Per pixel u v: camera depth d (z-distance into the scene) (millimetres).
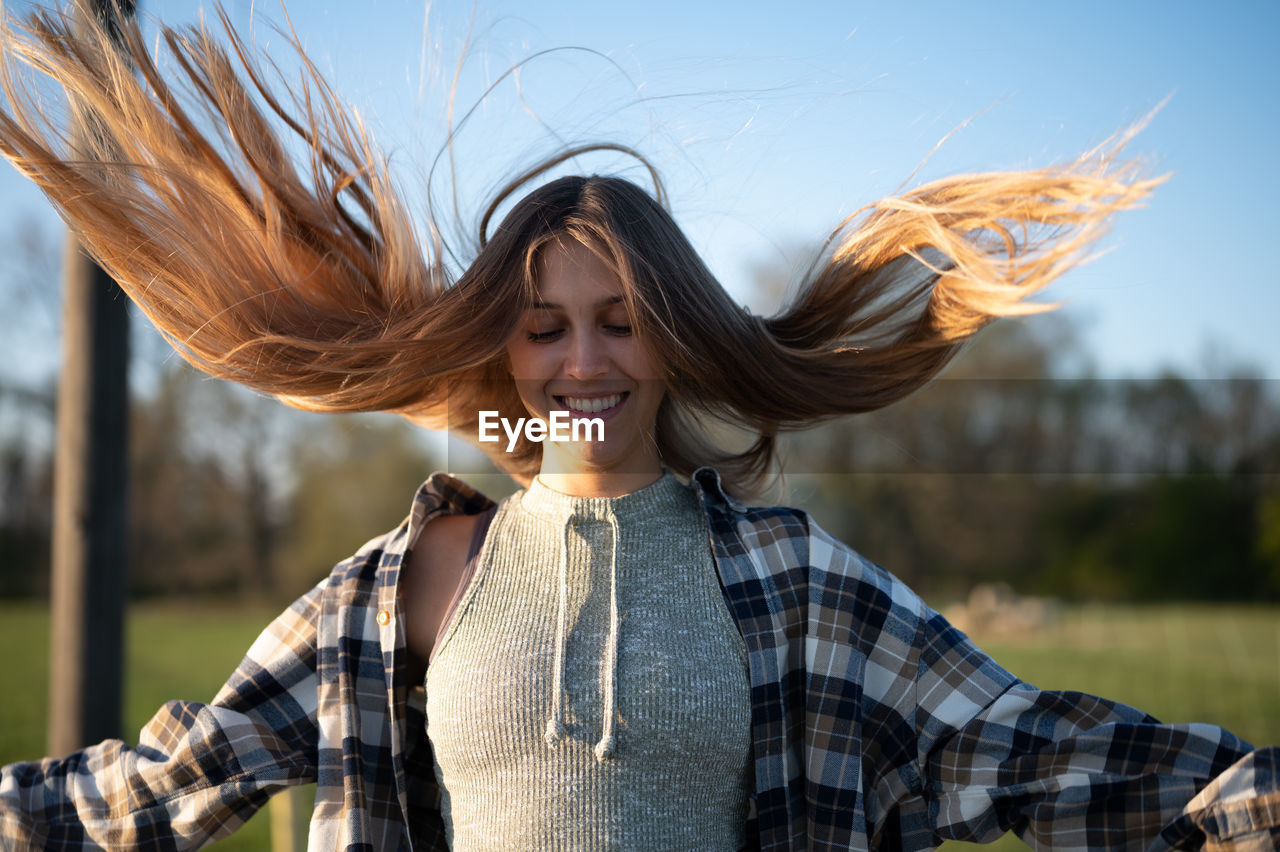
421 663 1906
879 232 1919
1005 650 12500
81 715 3207
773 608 1771
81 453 3238
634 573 1742
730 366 1909
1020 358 13367
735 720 1673
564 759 1633
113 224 1922
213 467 22656
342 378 2027
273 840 4293
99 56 1947
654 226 1842
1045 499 18453
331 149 2076
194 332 1999
